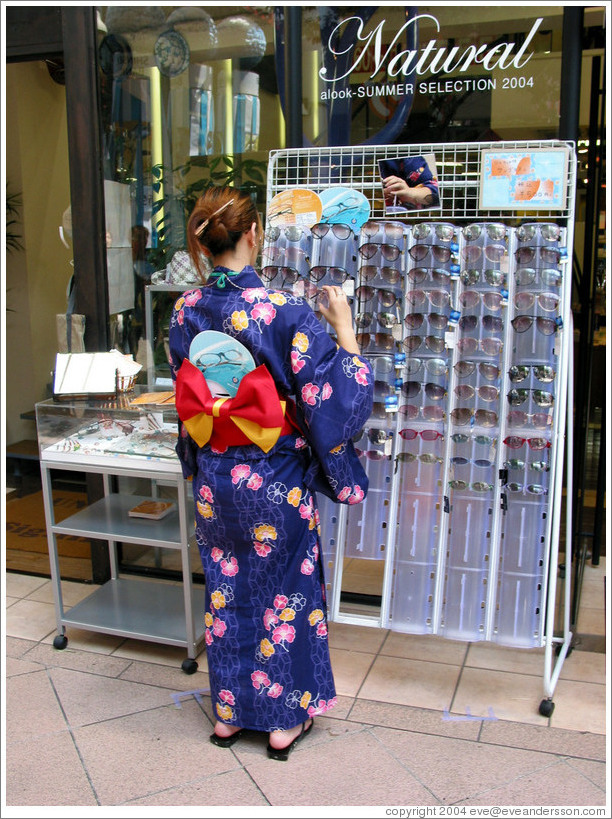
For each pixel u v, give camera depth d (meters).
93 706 2.21
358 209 2.21
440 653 2.50
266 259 2.30
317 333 1.82
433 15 2.43
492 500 2.15
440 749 1.98
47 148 4.06
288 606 1.94
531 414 2.09
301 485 1.91
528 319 2.05
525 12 2.33
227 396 1.88
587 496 3.49
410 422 2.16
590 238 2.56
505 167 2.11
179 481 2.32
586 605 2.77
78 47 2.77
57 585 2.52
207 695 2.28
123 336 3.05
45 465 2.48
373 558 2.25
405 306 2.17
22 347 4.41
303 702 1.97
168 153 2.92
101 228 2.90
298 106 2.64
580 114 2.50
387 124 2.58
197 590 2.80
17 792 1.83
